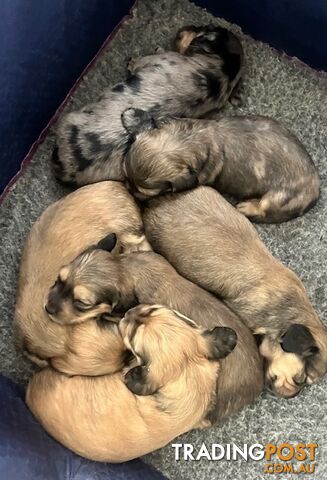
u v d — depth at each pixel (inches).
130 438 14.5
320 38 17.5
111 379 14.7
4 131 15.7
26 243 15.9
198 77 16.7
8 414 14.6
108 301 14.4
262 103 18.3
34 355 15.4
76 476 14.5
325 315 17.5
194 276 15.8
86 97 18.0
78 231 15.4
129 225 15.7
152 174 15.3
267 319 15.7
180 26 18.6
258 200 16.9
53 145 17.6
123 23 18.5
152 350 13.5
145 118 15.6
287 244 17.8
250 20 18.2
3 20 13.8
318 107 18.4
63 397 14.7
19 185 17.5
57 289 14.3
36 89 16.2
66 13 15.8
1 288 17.0
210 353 14.1
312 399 17.1
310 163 16.9
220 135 16.3
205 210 15.7
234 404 15.6
